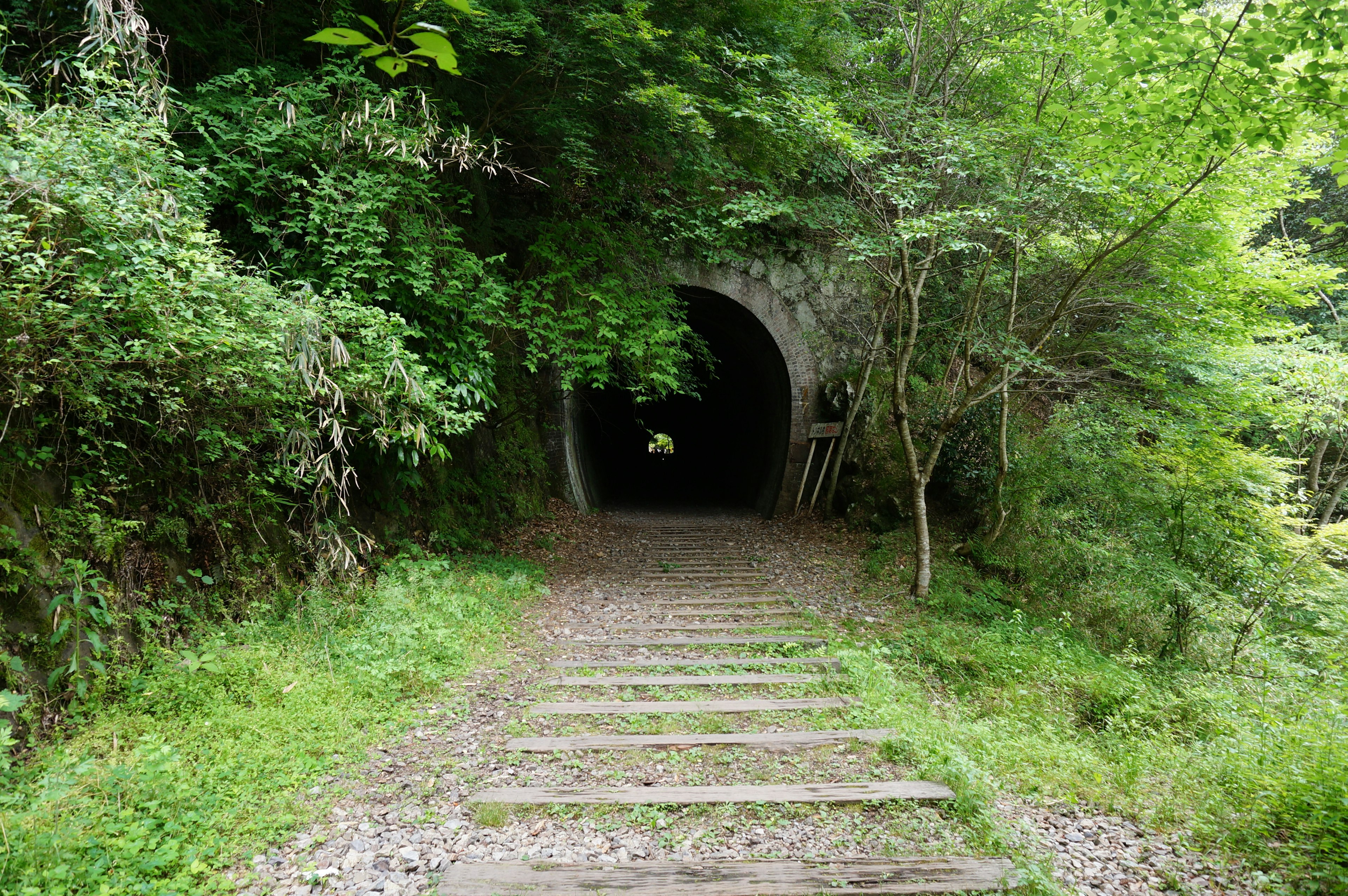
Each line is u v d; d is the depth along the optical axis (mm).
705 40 8789
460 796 4184
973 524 11227
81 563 4258
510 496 11555
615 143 9781
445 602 7078
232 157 5926
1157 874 3691
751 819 3990
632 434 24797
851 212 10125
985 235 10352
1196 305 8805
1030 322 10719
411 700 5406
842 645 7141
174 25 5965
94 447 4691
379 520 7785
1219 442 9242
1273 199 8430
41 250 3869
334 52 6906
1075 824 4207
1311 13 4238
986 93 9477
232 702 4664
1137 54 5156
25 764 3709
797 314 14273
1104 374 11445
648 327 9094
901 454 12430
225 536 5719
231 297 4652
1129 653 7934
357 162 6309
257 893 3242
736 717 5414
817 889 3371
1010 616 8641
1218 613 8422
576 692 5883
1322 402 9844
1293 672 7477
